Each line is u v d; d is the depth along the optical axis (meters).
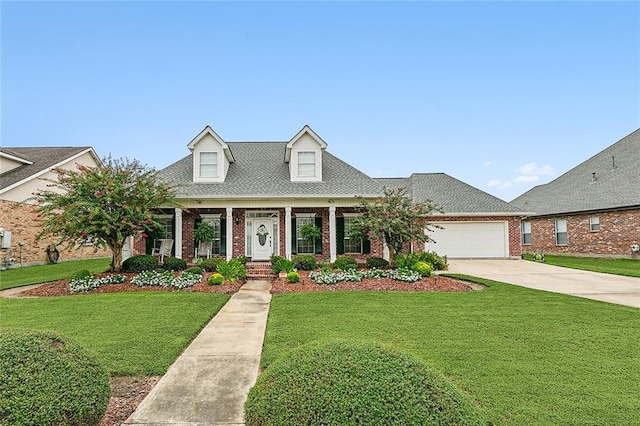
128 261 14.14
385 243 15.97
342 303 9.47
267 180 18.09
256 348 6.34
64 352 3.20
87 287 11.70
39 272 17.06
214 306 9.30
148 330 7.07
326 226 17.84
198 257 17.27
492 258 21.81
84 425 3.07
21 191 19.69
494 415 3.81
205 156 17.98
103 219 12.51
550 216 25.81
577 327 7.16
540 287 12.16
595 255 22.28
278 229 17.83
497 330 6.96
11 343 3.04
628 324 7.37
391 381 2.60
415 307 8.96
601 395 4.29
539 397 4.23
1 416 2.66
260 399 2.72
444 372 4.94
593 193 23.77
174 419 3.95
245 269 14.83
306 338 6.50
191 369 5.38
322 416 2.45
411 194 23.59
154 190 13.81
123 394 4.55
